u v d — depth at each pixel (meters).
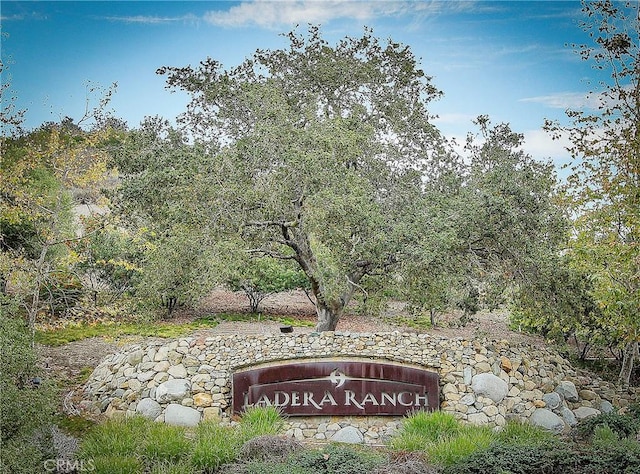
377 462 7.35
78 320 10.94
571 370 10.77
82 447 7.69
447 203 10.34
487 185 10.29
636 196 9.31
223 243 9.95
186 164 10.31
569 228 10.53
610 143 9.73
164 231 10.70
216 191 9.88
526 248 10.09
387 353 10.04
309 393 9.43
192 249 10.22
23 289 10.11
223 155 10.14
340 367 9.52
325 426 9.27
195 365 10.02
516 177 10.56
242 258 10.45
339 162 10.58
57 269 10.60
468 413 9.51
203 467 7.37
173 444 7.73
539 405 9.79
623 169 9.62
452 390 9.73
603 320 10.54
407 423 8.86
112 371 10.25
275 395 9.43
